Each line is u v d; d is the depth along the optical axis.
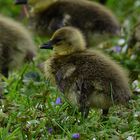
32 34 17.86
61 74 12.22
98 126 11.23
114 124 11.33
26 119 11.27
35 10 17.75
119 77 11.78
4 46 14.77
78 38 12.64
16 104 12.22
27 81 13.91
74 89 11.91
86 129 11.09
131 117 11.55
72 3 17.06
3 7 23.56
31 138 10.59
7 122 11.35
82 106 11.77
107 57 12.48
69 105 12.15
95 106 11.85
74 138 10.48
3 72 14.93
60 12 17.11
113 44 18.36
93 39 16.73
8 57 14.86
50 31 17.36
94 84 11.63
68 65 12.20
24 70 14.08
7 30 14.87
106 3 23.38
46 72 12.78
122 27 20.16
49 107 12.12
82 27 16.64
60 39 12.70
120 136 10.65
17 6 23.31
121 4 23.42
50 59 12.70
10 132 11.06
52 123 11.21
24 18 20.44
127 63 16.14
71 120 11.51
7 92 13.26
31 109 11.98
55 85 12.66
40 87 13.56
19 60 15.09
